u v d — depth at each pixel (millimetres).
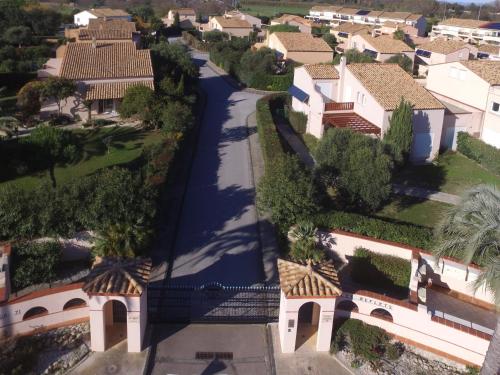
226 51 88875
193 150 47594
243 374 21484
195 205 36906
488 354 19828
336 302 23859
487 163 45688
